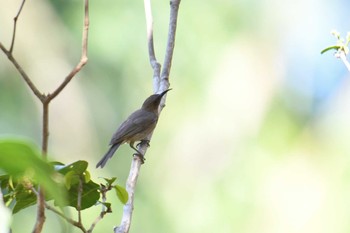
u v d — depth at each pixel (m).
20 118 16.34
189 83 16.77
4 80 16.52
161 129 16.81
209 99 16.83
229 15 16.92
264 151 16.55
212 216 15.77
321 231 15.27
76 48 16.62
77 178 3.86
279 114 17.12
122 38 16.08
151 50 7.00
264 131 16.89
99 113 16.70
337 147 16.19
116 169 16.17
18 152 2.28
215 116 16.81
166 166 16.75
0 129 16.06
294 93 17.41
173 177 16.64
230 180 16.17
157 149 16.78
